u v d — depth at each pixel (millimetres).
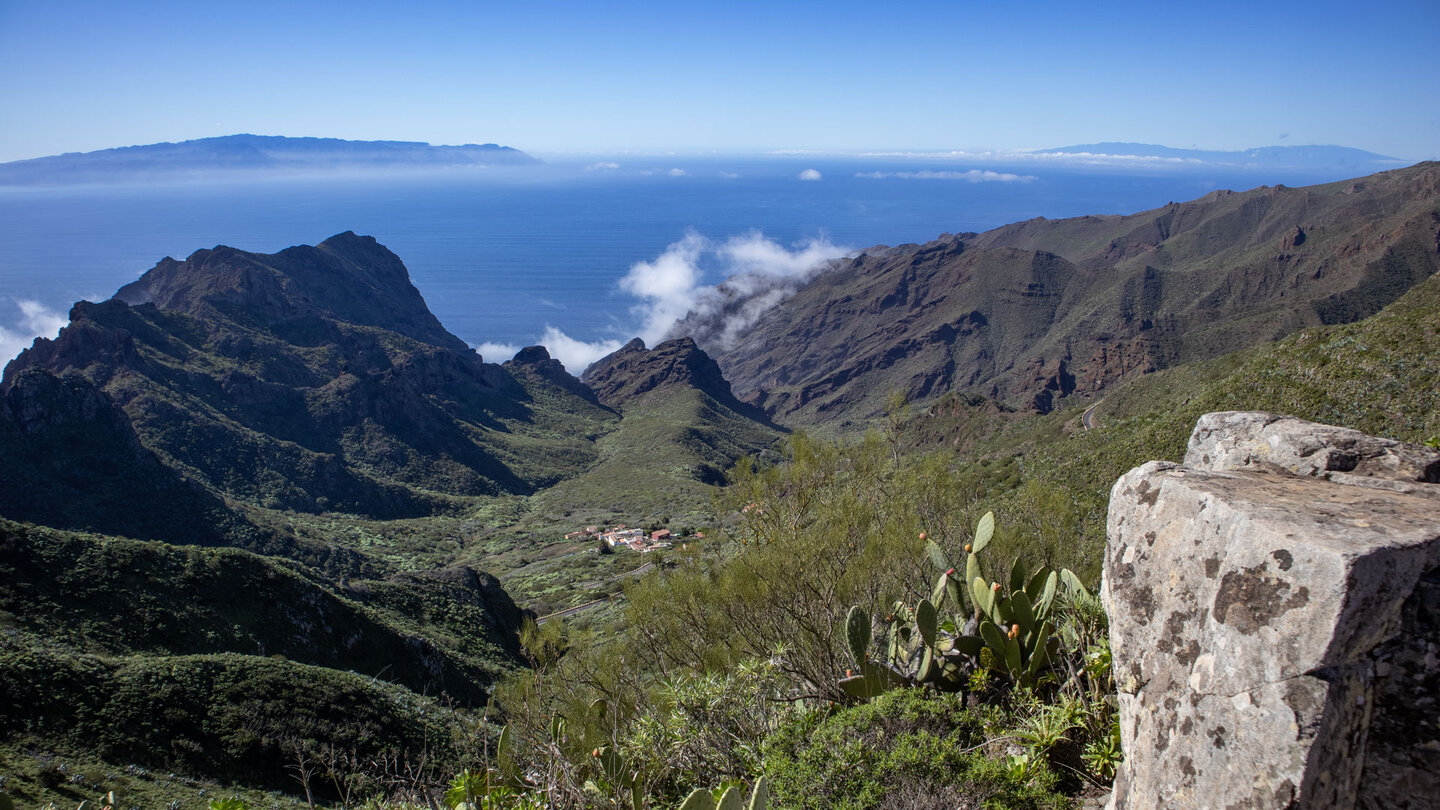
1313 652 2141
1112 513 3258
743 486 10930
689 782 5480
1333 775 2131
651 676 7820
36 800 17875
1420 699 2115
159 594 32562
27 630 28016
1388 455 2941
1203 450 3672
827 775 4254
